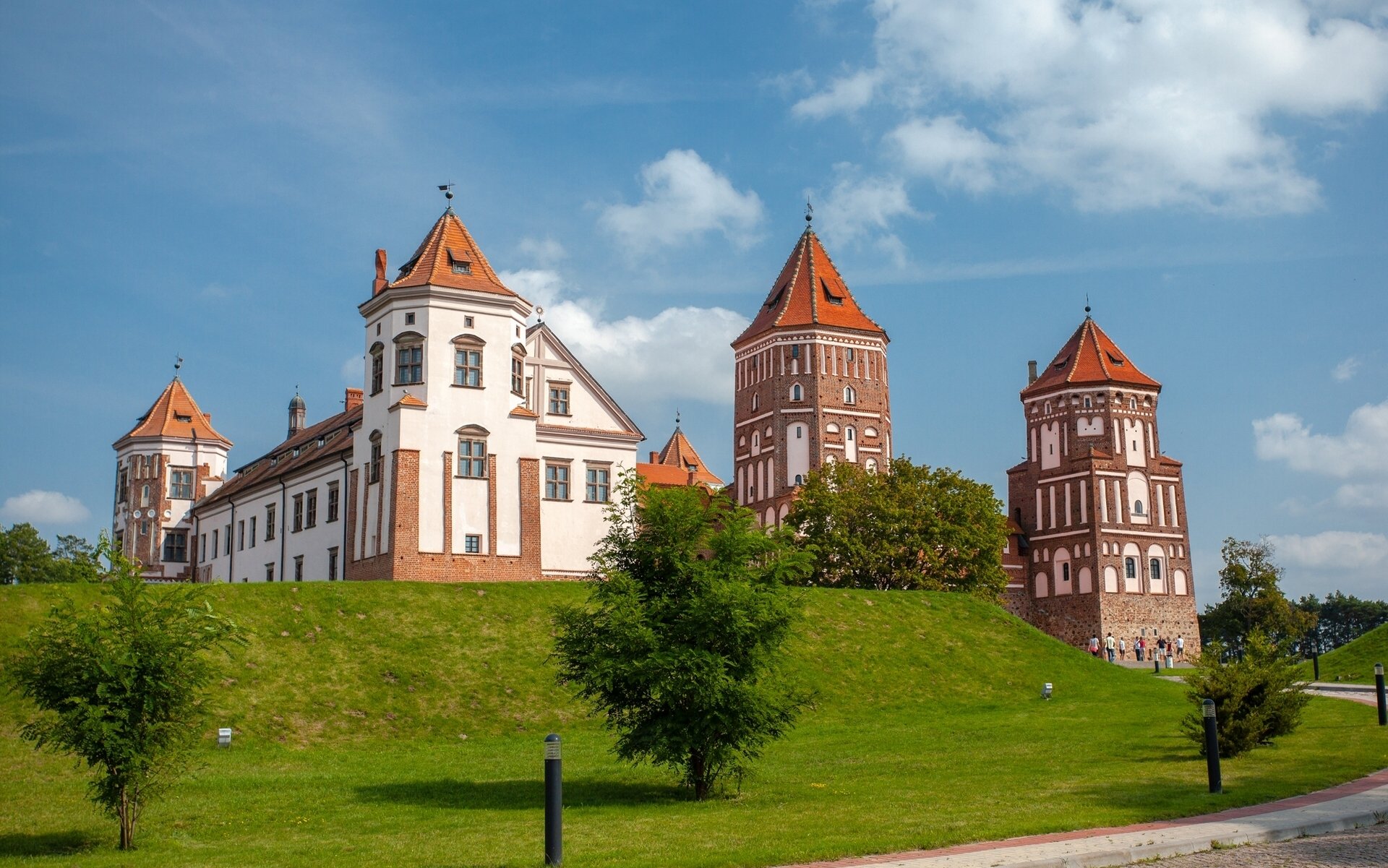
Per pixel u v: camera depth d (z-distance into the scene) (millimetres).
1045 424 112750
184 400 107438
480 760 34844
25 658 22344
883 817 20906
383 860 18828
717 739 26109
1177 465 110875
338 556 63656
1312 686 50812
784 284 107375
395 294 60219
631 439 67438
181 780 29594
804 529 83312
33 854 21516
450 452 58875
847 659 52344
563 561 64312
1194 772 26531
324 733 38906
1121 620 105938
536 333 66562
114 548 22953
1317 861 16000
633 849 18594
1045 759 30641
